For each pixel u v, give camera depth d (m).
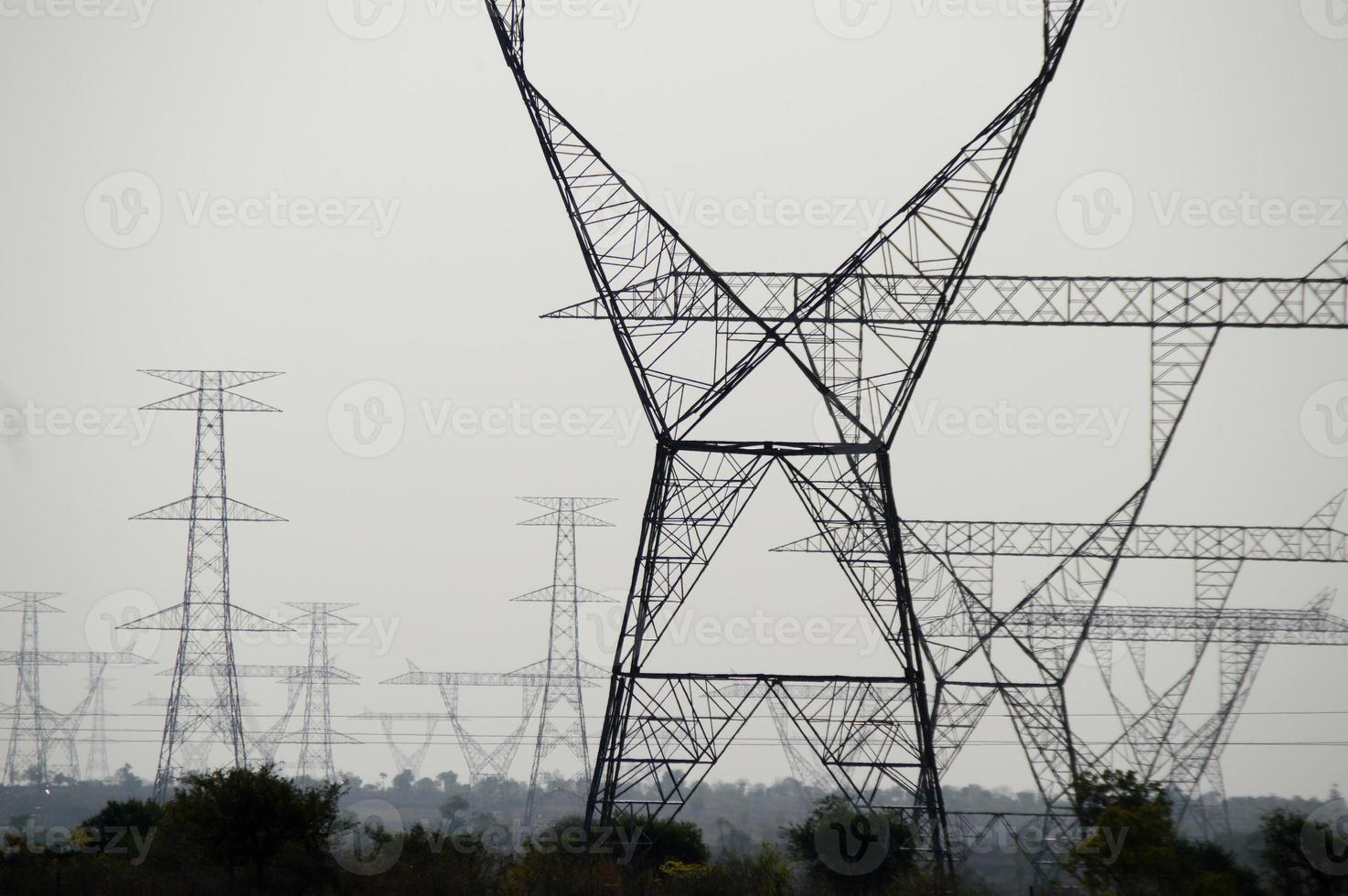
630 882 185.88
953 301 180.75
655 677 189.62
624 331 182.88
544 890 179.38
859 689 192.12
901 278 180.75
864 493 189.88
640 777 189.75
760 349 183.88
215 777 199.62
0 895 181.62
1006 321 182.00
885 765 191.50
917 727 192.25
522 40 178.62
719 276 180.88
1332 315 185.38
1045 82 169.88
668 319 181.62
